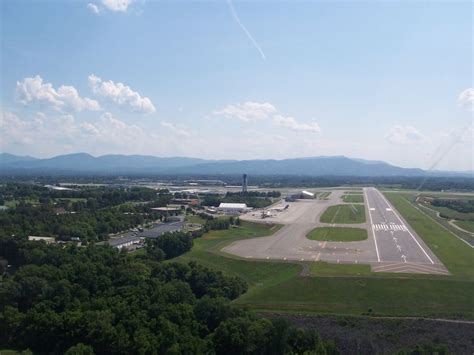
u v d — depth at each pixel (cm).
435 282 15150
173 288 12638
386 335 11569
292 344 10144
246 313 11419
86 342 10588
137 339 9962
